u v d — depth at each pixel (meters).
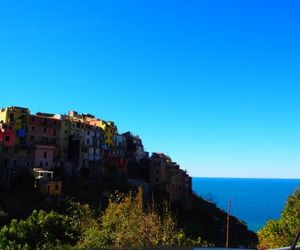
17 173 88.56
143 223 26.47
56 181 87.62
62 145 105.25
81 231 29.69
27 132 98.62
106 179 104.81
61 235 29.83
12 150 93.69
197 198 129.88
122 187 100.38
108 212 28.41
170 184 117.69
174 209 108.19
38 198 82.94
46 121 102.62
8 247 27.64
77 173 104.44
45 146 99.19
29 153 96.56
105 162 114.12
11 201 78.44
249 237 99.62
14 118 97.31
